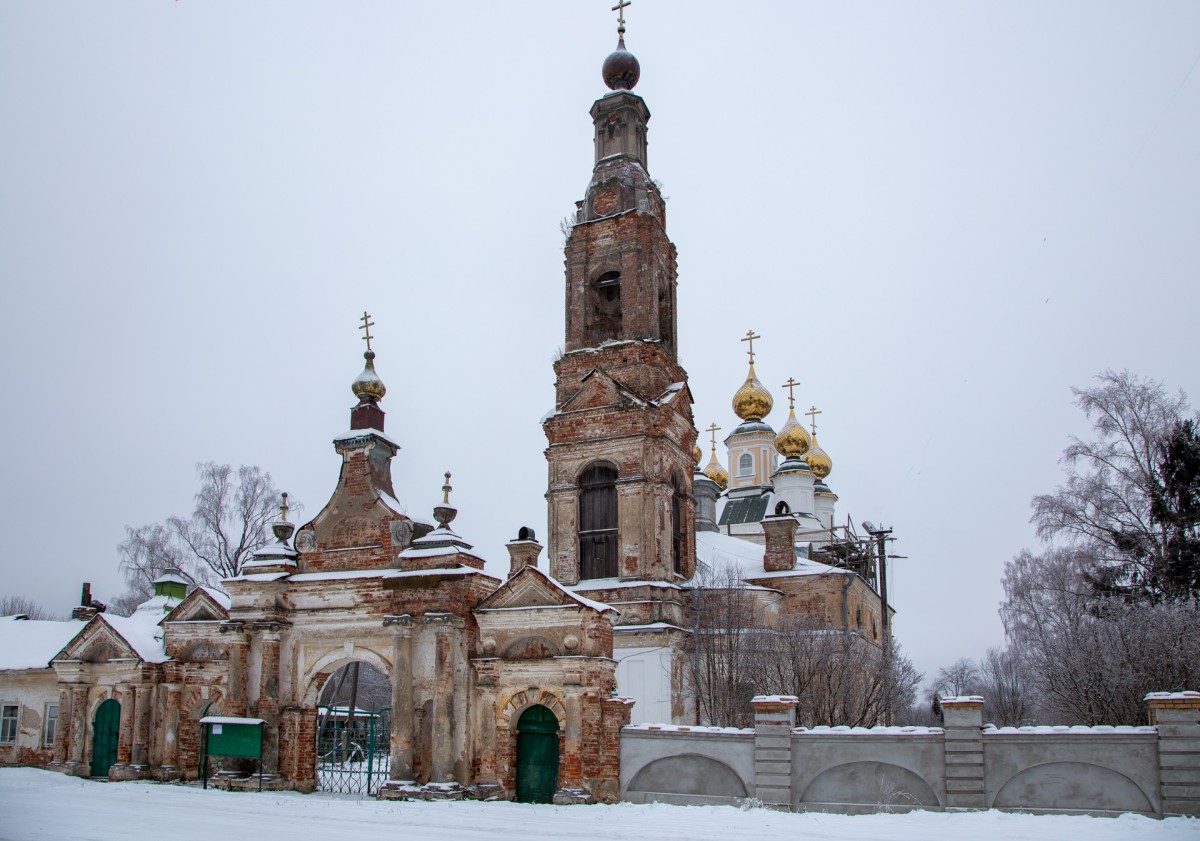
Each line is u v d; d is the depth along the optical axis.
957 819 22.28
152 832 19.77
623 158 47.31
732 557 54.47
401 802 26.70
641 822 22.27
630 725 27.41
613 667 28.34
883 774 24.56
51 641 39.44
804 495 76.38
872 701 42.03
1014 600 64.88
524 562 36.06
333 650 30.69
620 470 42.69
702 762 26.31
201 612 32.69
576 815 23.72
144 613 41.03
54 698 37.69
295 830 20.52
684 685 40.56
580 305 45.53
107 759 33.62
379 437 32.41
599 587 41.44
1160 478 43.81
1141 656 31.94
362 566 31.14
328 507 32.22
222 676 32.19
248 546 61.28
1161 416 44.72
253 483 62.25
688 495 45.34
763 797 25.27
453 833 20.30
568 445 43.59
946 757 23.98
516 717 28.22
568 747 27.02
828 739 25.22
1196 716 22.34
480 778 27.95
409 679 28.64
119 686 33.47
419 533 30.80
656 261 45.81
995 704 68.81
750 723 38.66
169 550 60.31
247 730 29.84
